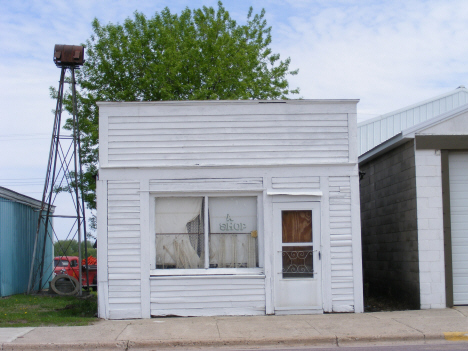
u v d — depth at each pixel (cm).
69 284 1430
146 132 1078
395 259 1234
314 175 1077
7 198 1443
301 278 1055
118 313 1038
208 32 2147
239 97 2069
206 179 1073
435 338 834
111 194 1064
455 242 1100
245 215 1085
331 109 1090
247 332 873
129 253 1053
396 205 1227
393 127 1809
